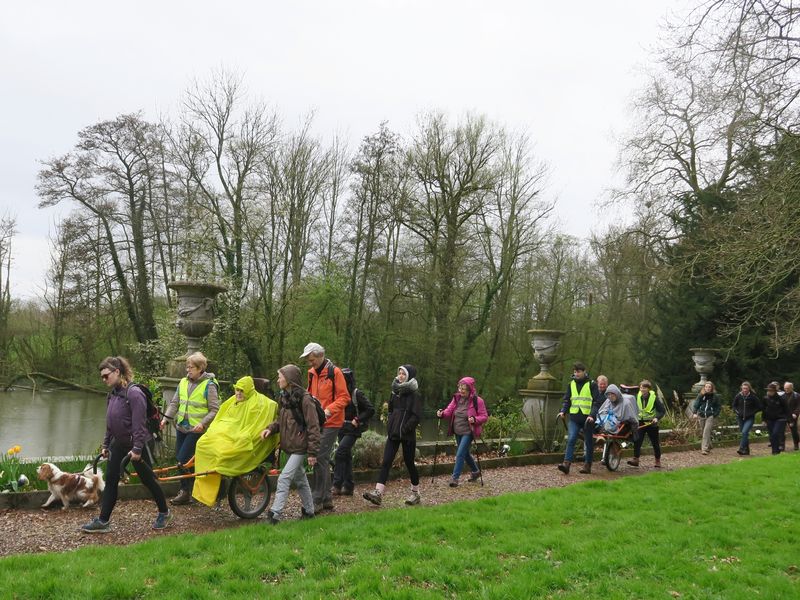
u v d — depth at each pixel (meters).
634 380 33.38
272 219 26.47
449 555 5.17
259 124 26.20
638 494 8.06
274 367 25.22
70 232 27.83
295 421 6.40
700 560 5.42
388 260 30.53
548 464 11.88
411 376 7.72
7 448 16.58
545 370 13.56
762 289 9.78
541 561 5.18
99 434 20.20
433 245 29.81
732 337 25.11
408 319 31.05
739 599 4.50
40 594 4.08
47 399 30.42
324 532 5.82
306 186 28.12
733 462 11.57
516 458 11.50
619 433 11.45
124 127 26.88
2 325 34.81
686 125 18.33
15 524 6.13
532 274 34.00
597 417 11.43
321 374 7.34
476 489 8.95
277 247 26.70
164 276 28.30
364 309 30.75
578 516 6.86
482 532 6.06
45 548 5.44
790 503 7.76
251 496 6.74
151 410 6.09
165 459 8.58
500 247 32.31
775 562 5.37
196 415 7.19
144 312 28.70
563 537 5.90
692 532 6.21
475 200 30.03
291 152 27.80
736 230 10.10
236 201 25.78
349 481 8.20
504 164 31.75
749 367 25.34
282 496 6.25
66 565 4.60
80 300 28.25
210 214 24.73
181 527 6.27
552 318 34.56
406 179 29.70
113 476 5.92
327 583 4.48
